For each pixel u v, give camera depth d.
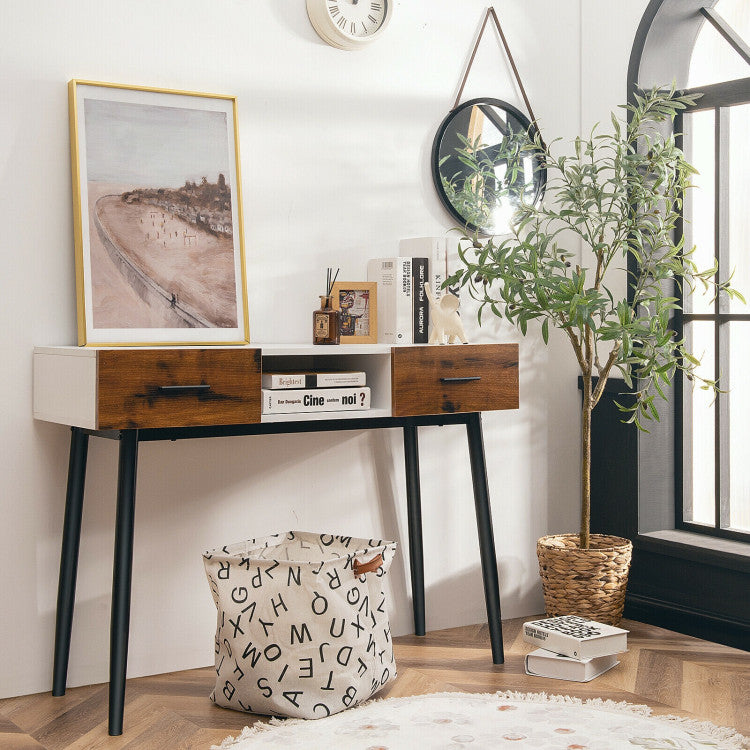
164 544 2.68
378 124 3.02
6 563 2.47
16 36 2.44
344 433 2.97
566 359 3.44
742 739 2.19
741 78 3.16
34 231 2.48
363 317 2.88
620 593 3.04
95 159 2.50
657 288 3.03
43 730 2.25
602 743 2.15
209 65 2.71
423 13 3.10
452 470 3.19
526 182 3.32
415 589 3.05
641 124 3.29
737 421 3.26
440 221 3.17
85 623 2.58
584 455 3.09
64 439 2.54
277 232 2.83
